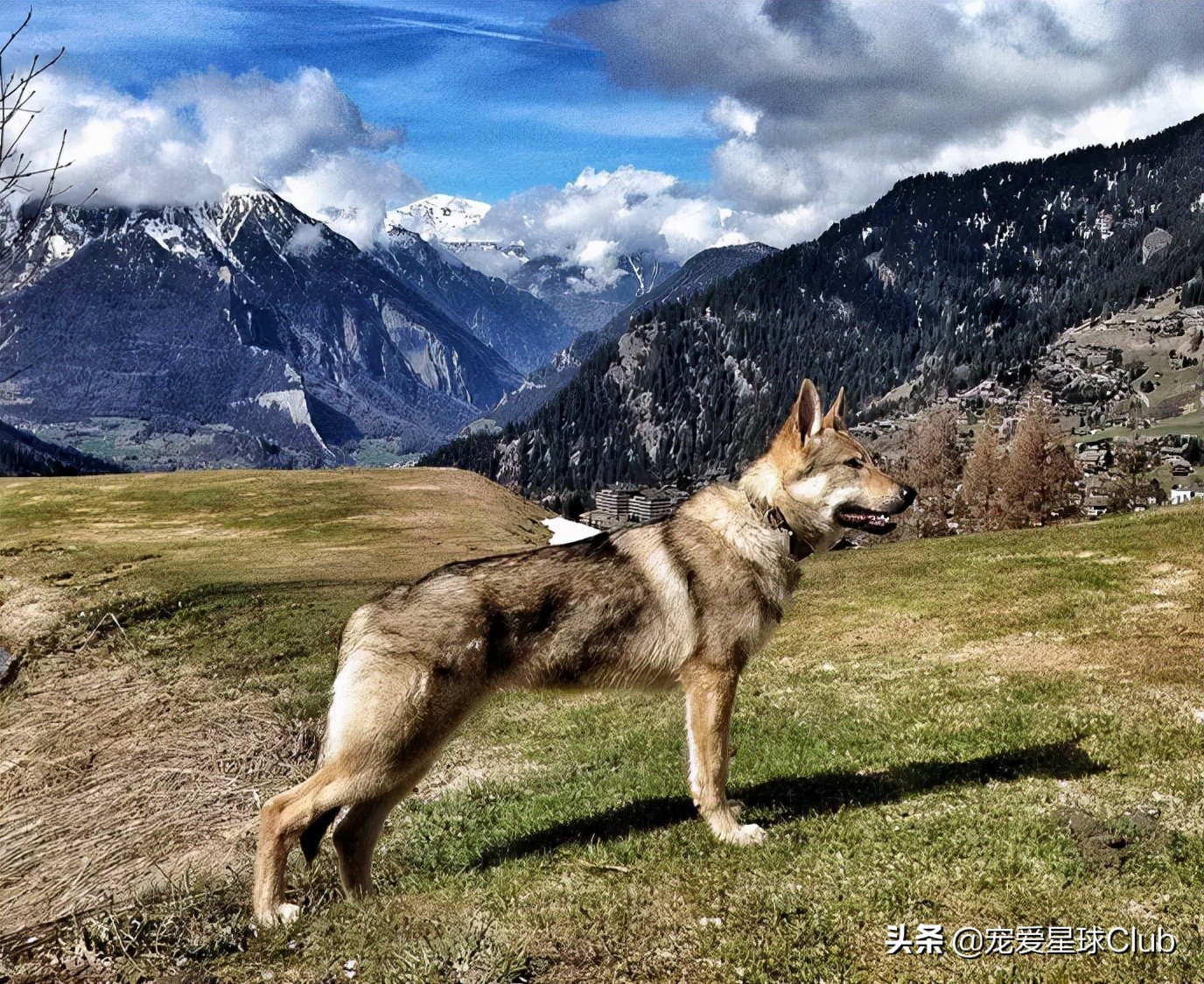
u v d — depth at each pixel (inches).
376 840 80.1
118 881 98.0
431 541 482.3
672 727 123.4
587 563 78.7
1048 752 93.4
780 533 79.9
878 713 116.0
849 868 73.3
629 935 66.7
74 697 182.4
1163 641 134.8
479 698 76.7
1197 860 70.5
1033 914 65.7
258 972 66.9
